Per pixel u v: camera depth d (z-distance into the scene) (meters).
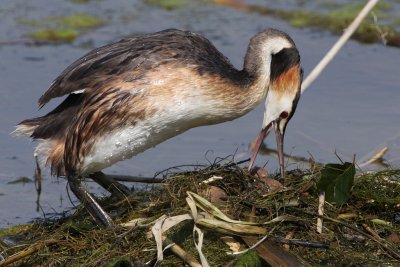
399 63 17.52
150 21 20.11
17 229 12.00
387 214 11.48
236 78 12.21
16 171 13.90
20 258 10.80
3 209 12.72
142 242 10.71
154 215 11.26
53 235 11.15
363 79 16.78
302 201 11.18
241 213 10.93
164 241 10.38
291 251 10.48
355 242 10.77
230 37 18.92
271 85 13.01
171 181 11.62
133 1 21.61
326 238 10.67
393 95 16.09
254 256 10.12
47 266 10.74
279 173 12.38
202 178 11.64
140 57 11.83
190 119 11.95
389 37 18.38
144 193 12.24
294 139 14.70
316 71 13.84
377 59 17.75
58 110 12.17
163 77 11.70
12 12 20.53
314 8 20.44
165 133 11.99
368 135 14.69
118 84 11.70
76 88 11.88
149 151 14.47
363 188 11.62
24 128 12.27
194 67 11.80
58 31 19.27
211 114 12.04
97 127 11.72
